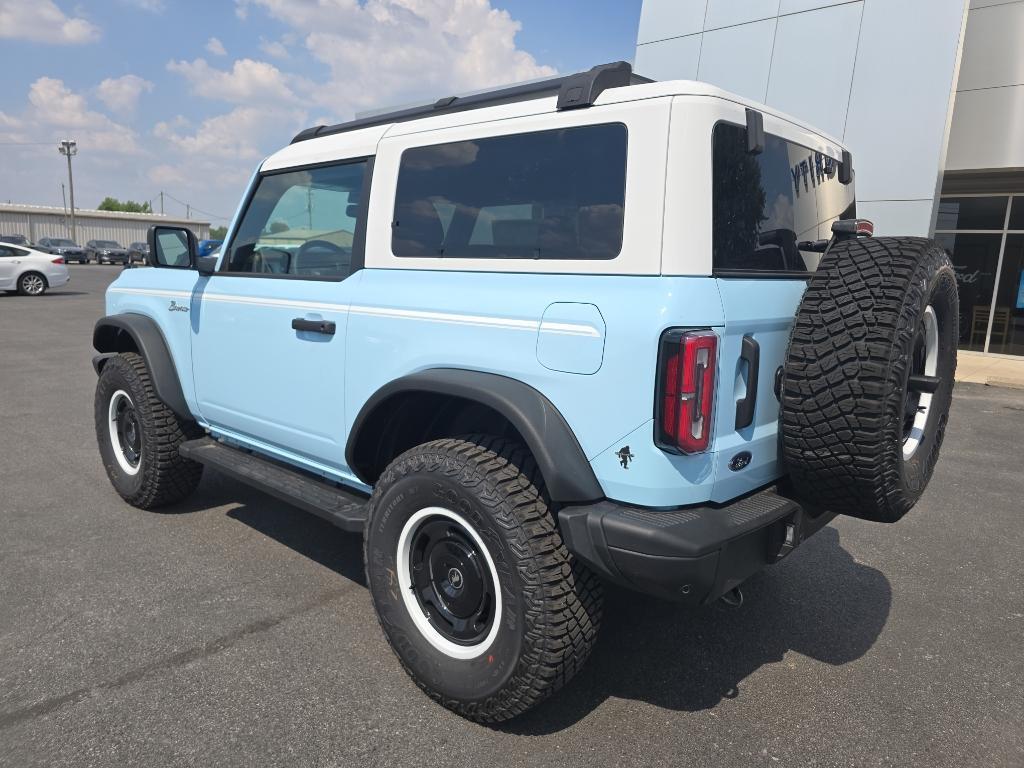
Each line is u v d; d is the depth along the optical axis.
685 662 3.04
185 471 4.37
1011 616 3.54
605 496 2.34
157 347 4.17
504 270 2.57
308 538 4.16
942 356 2.94
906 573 4.01
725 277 2.33
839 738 2.57
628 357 2.19
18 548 3.95
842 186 3.34
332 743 2.45
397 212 2.96
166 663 2.88
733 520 2.32
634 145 2.28
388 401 2.85
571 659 2.40
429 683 2.63
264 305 3.46
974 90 12.85
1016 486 5.67
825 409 2.33
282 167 3.53
